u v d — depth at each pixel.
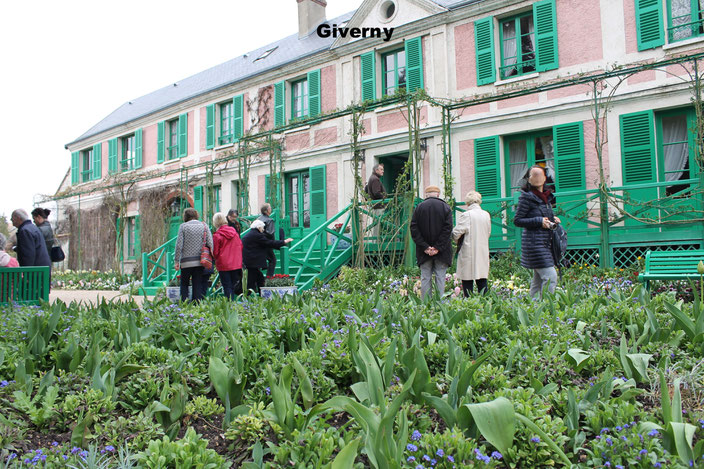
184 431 2.50
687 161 10.04
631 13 10.53
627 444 1.93
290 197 16.61
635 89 10.35
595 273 8.66
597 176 10.73
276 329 3.50
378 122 14.14
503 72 12.32
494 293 4.77
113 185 20.69
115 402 2.56
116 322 3.85
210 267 7.96
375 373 2.48
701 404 2.51
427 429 2.29
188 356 3.17
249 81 17.42
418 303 4.62
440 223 6.67
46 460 1.98
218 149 18.48
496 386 2.59
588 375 3.00
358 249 10.29
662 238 8.87
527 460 1.97
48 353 3.35
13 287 6.12
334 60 15.16
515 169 12.14
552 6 11.39
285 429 2.20
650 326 3.46
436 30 13.10
